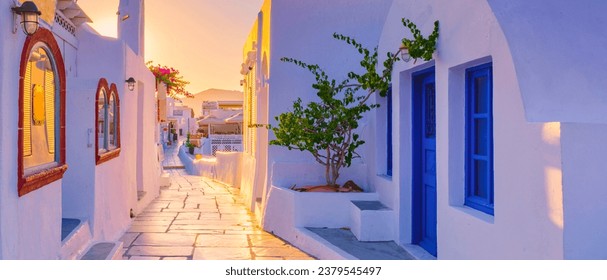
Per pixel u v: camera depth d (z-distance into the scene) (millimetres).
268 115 10344
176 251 7945
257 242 8680
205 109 59750
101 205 7859
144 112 13281
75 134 7359
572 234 3625
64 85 5527
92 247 6629
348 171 9523
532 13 4480
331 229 8391
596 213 3654
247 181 14227
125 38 12492
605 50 4324
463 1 5129
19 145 4219
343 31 10312
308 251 7789
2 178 3893
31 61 4910
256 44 12789
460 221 5188
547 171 3783
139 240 8734
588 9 4590
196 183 20312
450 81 5500
